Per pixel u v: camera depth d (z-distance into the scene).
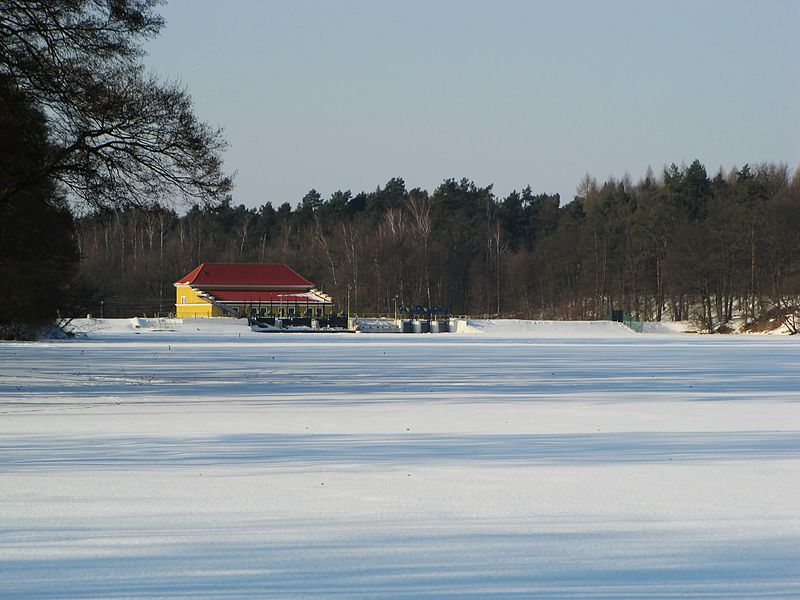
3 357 100.12
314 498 23.62
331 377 72.25
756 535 19.70
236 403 50.50
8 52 54.78
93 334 198.88
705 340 179.62
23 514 21.70
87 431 37.59
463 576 16.59
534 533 19.88
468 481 26.14
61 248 122.31
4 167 59.03
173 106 59.09
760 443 34.28
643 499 23.53
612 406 48.69
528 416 43.75
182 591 15.76
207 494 24.12
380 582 16.25
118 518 21.31
